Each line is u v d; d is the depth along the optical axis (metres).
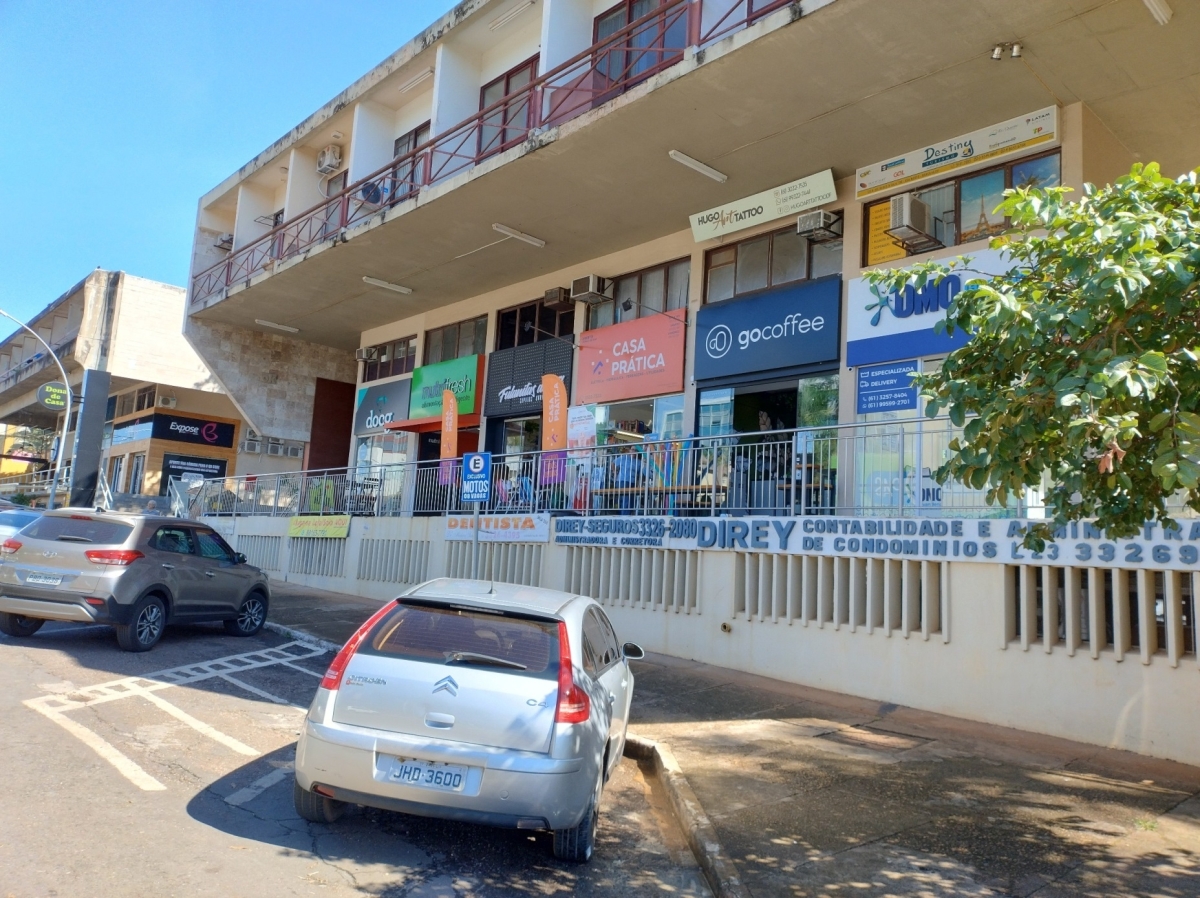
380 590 16.80
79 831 4.79
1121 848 5.34
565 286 17.33
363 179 16.88
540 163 13.05
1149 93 10.49
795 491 10.61
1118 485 4.47
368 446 21.98
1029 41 9.61
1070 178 10.73
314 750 4.81
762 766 6.95
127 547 10.26
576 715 4.88
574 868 5.04
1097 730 7.93
